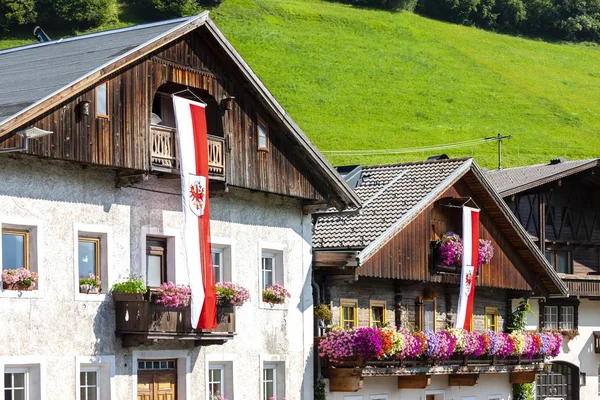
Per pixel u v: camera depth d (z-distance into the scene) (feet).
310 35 558.97
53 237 103.09
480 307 166.30
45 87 101.86
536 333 167.73
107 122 105.91
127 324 107.86
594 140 485.15
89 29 459.32
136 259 111.75
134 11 495.41
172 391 115.75
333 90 499.92
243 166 122.11
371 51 557.33
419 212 144.36
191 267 110.93
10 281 97.96
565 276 189.78
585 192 209.05
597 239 209.77
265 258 130.52
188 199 111.24
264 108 124.98
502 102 519.60
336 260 134.10
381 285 146.41
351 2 618.85
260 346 126.52
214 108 121.49
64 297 103.55
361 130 454.81
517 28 643.86
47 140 99.60
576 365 197.77
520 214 195.93
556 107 521.24
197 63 117.19
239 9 560.20
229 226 123.54
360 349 131.54
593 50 635.66
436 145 447.01
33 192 101.65
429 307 155.12
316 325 135.54
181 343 115.65
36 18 446.19
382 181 154.92
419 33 595.88
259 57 521.65
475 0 635.25
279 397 129.49
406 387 145.48
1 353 97.30
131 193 111.65
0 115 96.07
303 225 134.51
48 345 101.65
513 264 167.53
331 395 135.74
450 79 539.29
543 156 450.71
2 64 121.60
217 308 116.06
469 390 161.68
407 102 501.15
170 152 112.57
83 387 106.32
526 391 173.17
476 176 155.63
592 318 201.67
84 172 106.63
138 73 109.91
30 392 100.73
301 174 130.31
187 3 508.94
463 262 149.89
